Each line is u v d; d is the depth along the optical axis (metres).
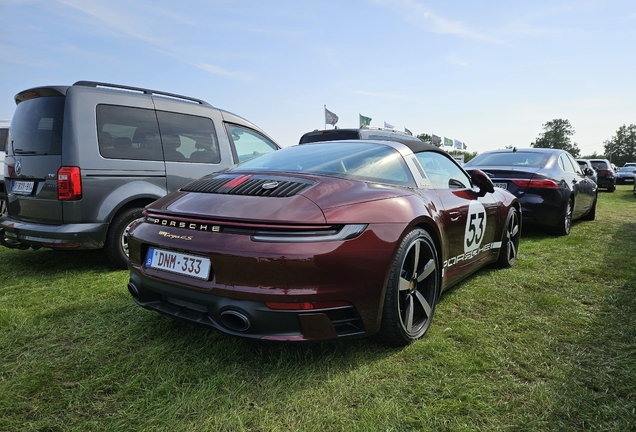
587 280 3.36
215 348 2.15
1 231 3.98
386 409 1.64
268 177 2.23
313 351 2.13
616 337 2.27
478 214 3.13
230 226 1.87
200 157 4.55
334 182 2.12
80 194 3.55
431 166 2.92
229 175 2.42
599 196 14.21
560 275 3.53
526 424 1.55
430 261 2.38
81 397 1.76
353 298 1.88
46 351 2.18
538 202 5.21
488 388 1.79
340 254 1.83
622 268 3.69
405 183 2.51
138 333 2.38
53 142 3.59
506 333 2.35
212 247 1.84
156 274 2.07
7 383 1.86
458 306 2.79
